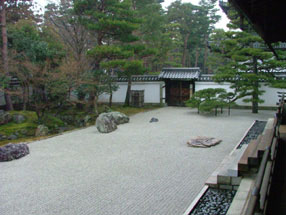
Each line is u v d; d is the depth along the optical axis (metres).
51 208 5.60
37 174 7.65
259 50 16.02
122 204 5.67
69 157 9.20
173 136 11.91
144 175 7.32
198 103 18.11
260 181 3.08
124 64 16.50
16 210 5.57
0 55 15.86
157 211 5.32
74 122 16.19
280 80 16.38
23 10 20.33
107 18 16.58
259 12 4.28
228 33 16.78
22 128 13.63
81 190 6.45
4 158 8.95
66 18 19.30
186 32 33.81
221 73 17.75
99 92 17.59
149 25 21.45
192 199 5.80
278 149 6.46
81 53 18.39
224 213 5.02
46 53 15.03
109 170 7.79
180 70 22.67
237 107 20.84
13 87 17.11
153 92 23.28
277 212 3.86
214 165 7.98
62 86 14.32
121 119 15.07
